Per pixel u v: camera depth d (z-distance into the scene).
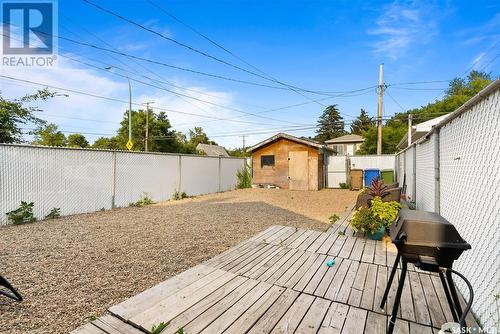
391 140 23.25
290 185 13.26
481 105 2.29
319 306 2.31
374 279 2.85
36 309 2.29
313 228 5.37
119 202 7.84
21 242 4.27
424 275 2.94
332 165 14.45
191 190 10.60
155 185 9.03
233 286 2.65
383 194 5.21
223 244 4.20
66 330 2.01
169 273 3.08
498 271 1.89
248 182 14.19
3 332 1.96
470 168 2.54
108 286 2.74
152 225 5.53
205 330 1.95
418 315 2.18
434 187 4.03
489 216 2.08
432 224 1.71
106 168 7.50
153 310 2.20
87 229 5.16
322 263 3.29
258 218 6.32
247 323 2.04
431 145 4.52
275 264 3.25
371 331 1.97
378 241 4.20
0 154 5.41
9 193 5.54
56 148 6.34
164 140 29.52
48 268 3.20
